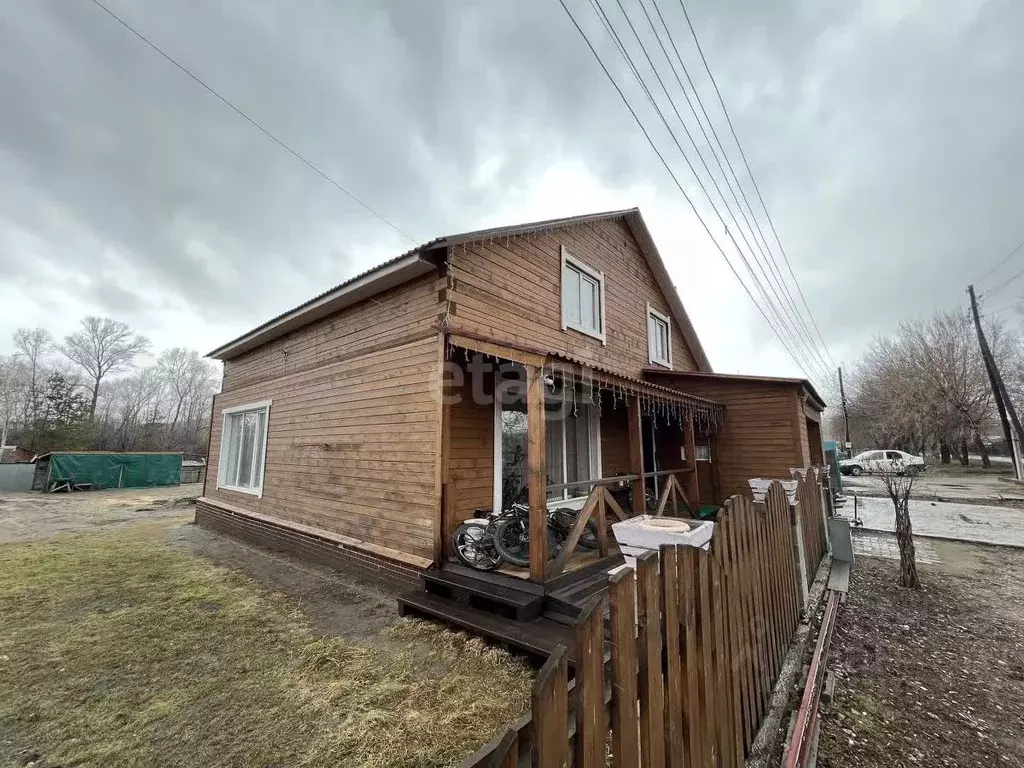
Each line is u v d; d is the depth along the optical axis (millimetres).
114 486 20953
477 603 4102
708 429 9008
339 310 6879
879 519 10758
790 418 8344
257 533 7914
